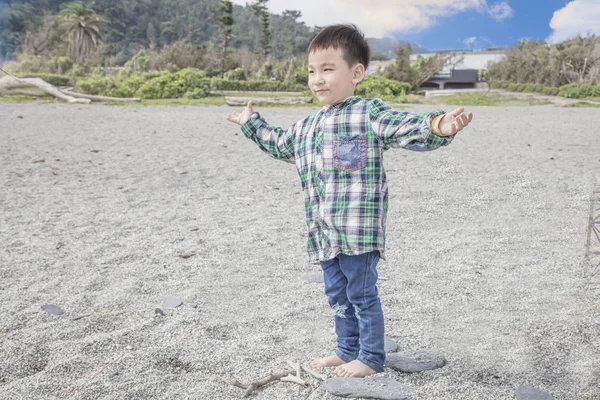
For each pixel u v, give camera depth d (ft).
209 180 21.17
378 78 84.79
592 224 8.03
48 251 12.66
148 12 387.34
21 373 7.41
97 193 18.85
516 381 6.82
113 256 12.34
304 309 9.45
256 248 12.93
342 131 6.48
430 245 12.70
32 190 19.15
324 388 6.78
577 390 6.51
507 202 15.85
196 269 11.53
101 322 8.96
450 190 18.07
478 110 63.67
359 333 7.17
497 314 8.72
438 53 132.98
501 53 132.36
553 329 7.98
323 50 6.54
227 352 7.86
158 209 16.76
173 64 138.10
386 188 6.58
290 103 72.13
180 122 44.70
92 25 148.05
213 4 440.45
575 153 26.94
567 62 92.38
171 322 8.89
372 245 6.40
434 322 8.64
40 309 9.43
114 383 7.04
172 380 7.13
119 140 32.81
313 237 6.85
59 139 32.71
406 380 6.97
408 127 5.97
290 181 21.03
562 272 10.40
